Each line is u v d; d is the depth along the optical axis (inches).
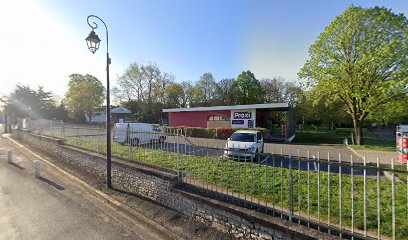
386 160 390.6
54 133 578.9
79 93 1754.4
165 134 263.9
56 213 206.5
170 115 1150.3
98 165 321.7
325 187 195.9
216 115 964.6
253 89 1601.9
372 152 466.6
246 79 1612.9
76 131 534.6
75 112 1883.6
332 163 122.2
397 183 204.5
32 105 1290.6
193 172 241.9
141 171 235.9
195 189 192.1
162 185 209.9
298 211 146.6
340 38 537.3
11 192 263.4
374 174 269.9
